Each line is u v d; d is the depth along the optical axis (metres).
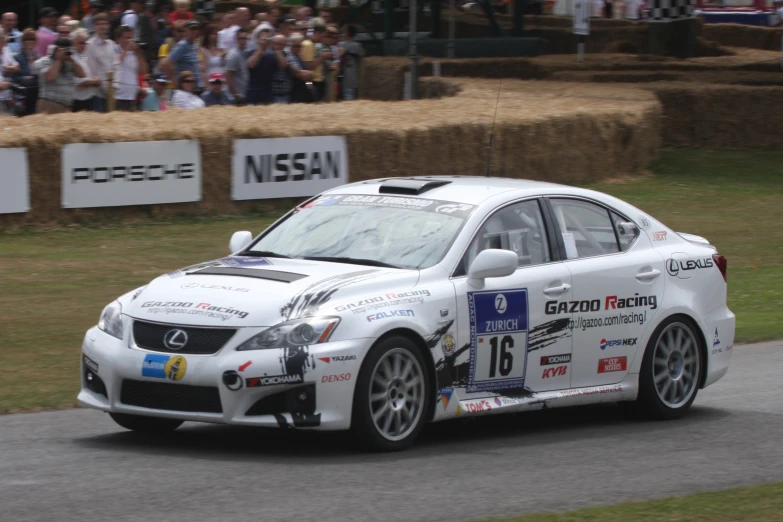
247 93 67.81
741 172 81.88
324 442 24.95
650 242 29.30
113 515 18.94
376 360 23.20
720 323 30.28
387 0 119.44
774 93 90.44
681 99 90.12
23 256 48.50
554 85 90.38
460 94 80.00
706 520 18.25
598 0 145.25
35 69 59.34
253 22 72.00
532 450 25.00
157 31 69.94
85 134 53.69
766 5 169.00
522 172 69.94
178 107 63.62
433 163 65.25
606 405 31.14
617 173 77.12
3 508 19.33
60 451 23.81
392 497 20.34
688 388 29.53
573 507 20.00
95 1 72.69
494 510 19.64
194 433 25.94
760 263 56.44
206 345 22.80
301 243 26.75
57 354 34.41
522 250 26.66
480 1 125.56
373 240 26.11
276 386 22.41
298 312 22.97
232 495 20.30
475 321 25.06
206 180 57.72
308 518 18.89
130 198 55.44
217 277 24.66
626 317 28.06
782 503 19.42
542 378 26.52
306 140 60.50
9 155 51.72
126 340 23.61
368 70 101.62
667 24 136.62
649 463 23.88
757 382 34.06
